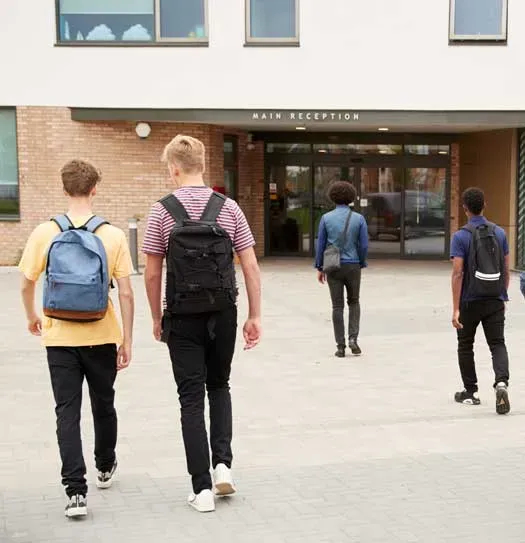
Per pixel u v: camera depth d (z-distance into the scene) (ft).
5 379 26.53
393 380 26.71
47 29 55.06
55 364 15.19
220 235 14.96
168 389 25.34
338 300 30.40
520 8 53.16
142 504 15.90
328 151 64.64
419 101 53.78
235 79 54.08
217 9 53.67
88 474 17.70
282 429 21.17
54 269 14.85
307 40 53.62
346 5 53.42
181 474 17.70
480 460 18.45
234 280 15.43
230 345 15.58
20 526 14.83
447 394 24.90
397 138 64.13
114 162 56.65
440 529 14.64
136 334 33.96
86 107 55.16
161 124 56.70
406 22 53.36
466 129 59.36
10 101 55.93
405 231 65.21
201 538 14.30
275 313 39.68
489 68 53.42
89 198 15.69
